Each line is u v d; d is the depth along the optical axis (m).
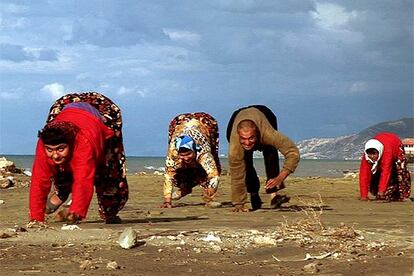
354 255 5.68
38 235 6.39
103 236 6.39
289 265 5.41
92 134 6.83
